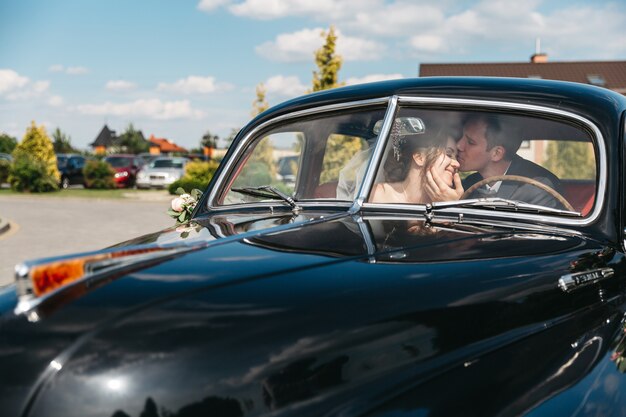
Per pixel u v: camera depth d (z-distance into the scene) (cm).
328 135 268
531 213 222
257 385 132
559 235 212
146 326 132
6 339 132
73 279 143
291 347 138
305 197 274
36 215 1783
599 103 232
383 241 186
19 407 124
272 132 280
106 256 151
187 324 133
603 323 192
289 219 217
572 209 234
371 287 156
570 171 243
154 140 11762
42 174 2848
